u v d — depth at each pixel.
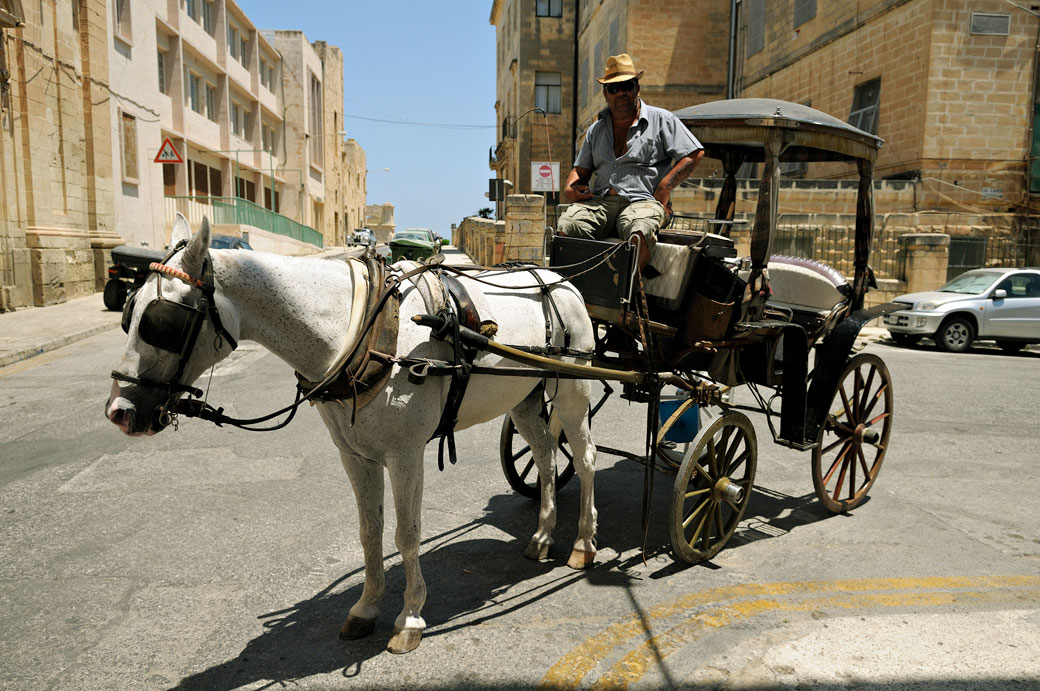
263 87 41.53
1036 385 10.82
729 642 3.60
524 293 4.18
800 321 5.89
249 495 5.66
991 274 15.72
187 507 5.41
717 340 4.64
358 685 3.25
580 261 4.76
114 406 2.74
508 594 4.12
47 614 3.87
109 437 7.23
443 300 3.50
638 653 3.50
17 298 16.20
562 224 4.95
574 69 36.75
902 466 6.66
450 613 3.89
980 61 20.03
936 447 7.26
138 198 22.67
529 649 3.54
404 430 3.33
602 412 8.62
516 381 4.00
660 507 5.61
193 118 31.19
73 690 3.21
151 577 4.29
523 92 36.75
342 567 4.45
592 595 4.11
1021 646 3.56
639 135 4.83
